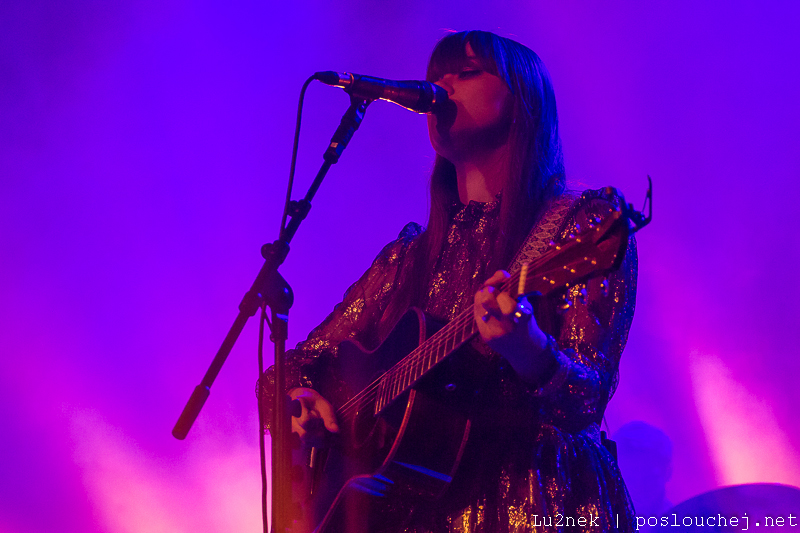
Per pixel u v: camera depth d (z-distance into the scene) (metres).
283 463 2.90
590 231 2.46
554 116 3.64
